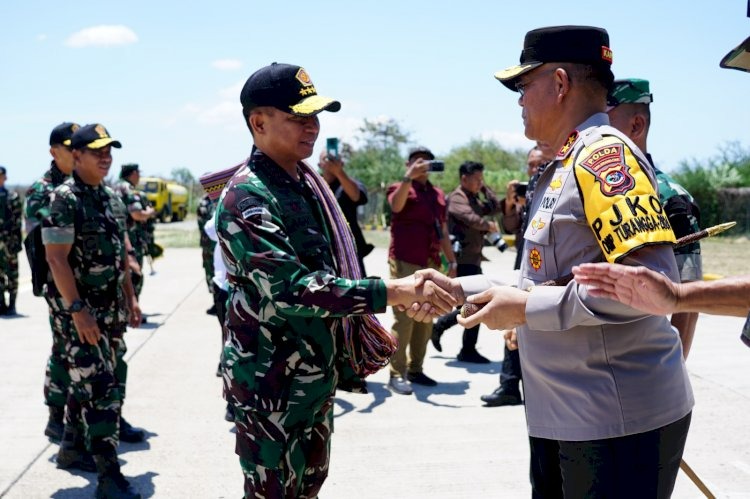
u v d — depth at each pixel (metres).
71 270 3.86
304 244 2.58
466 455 4.58
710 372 6.39
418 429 5.09
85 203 3.96
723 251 19.17
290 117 2.57
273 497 2.60
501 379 5.66
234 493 4.03
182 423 5.23
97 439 3.87
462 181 6.93
